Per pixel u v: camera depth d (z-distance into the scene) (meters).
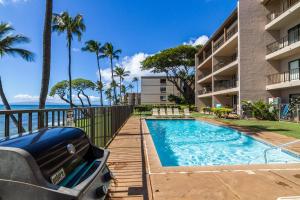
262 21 22.61
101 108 8.03
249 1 22.72
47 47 9.35
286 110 18.94
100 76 50.75
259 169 5.29
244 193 3.96
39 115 3.85
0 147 1.70
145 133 11.73
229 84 28.06
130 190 4.09
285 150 7.85
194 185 4.33
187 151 10.12
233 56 30.80
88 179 2.03
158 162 5.89
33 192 1.62
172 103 57.69
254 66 22.50
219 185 4.32
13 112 3.16
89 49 49.66
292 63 20.59
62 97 78.38
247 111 21.48
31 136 2.14
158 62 47.06
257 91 22.44
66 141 2.27
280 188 4.18
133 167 5.46
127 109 22.56
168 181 4.54
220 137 13.62
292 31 20.39
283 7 21.53
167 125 19.84
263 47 22.53
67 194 1.63
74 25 33.75
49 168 1.82
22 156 1.65
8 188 1.64
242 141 11.89
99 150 2.79
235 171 5.15
